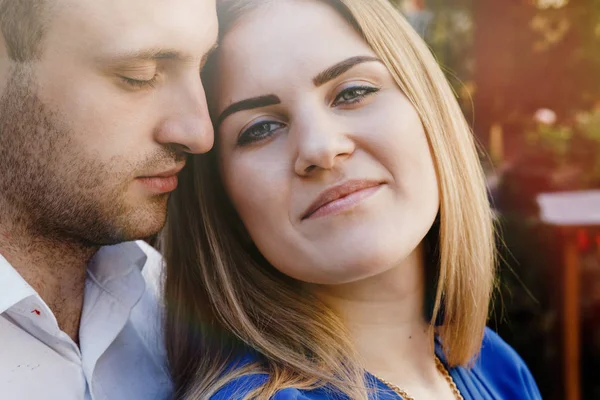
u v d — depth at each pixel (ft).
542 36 11.82
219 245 3.95
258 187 3.54
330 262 3.43
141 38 3.19
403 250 3.46
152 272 4.75
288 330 3.73
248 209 3.64
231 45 3.57
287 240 3.51
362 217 3.41
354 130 3.43
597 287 8.74
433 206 3.66
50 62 3.23
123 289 4.00
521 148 11.66
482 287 4.26
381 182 3.47
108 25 3.16
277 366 3.59
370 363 3.87
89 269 3.94
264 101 3.48
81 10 3.15
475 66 12.02
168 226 4.23
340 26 3.57
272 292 3.86
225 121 3.64
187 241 4.14
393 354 3.95
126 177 3.42
